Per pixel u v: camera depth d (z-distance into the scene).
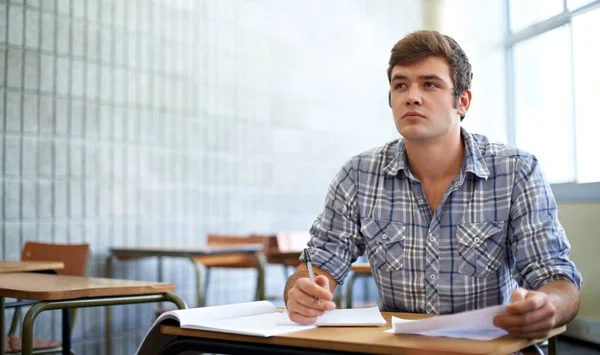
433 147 1.35
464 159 1.38
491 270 1.35
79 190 3.75
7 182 3.46
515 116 4.05
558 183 3.34
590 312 3.13
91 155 3.82
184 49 4.34
